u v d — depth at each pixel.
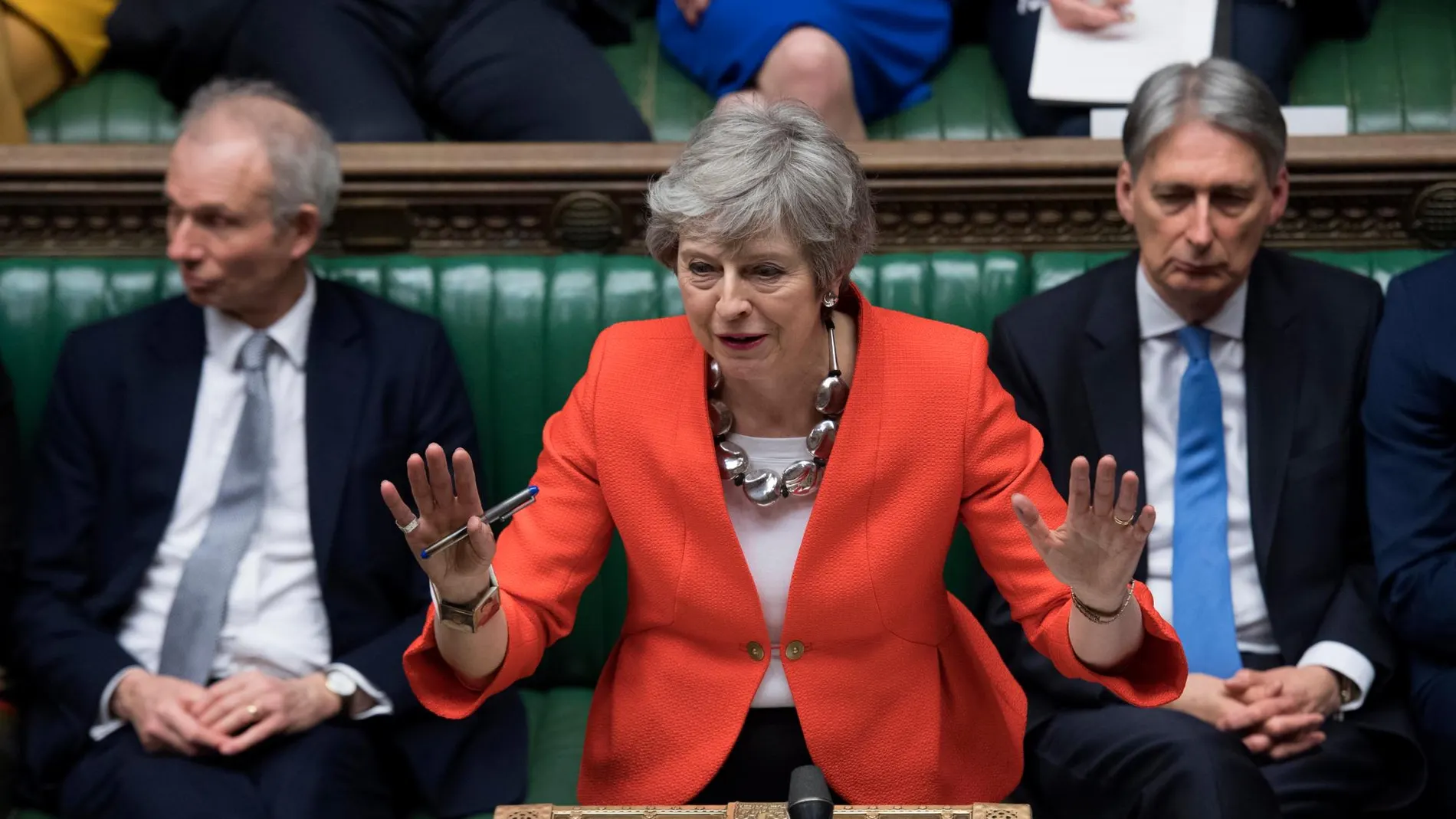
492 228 11.91
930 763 8.16
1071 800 9.33
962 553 11.14
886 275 11.55
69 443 10.54
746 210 6.98
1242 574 10.20
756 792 8.30
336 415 10.48
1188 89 9.79
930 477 7.92
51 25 13.91
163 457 10.46
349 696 10.00
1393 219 11.68
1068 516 6.85
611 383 8.12
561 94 13.73
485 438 11.49
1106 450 10.11
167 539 10.45
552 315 11.44
